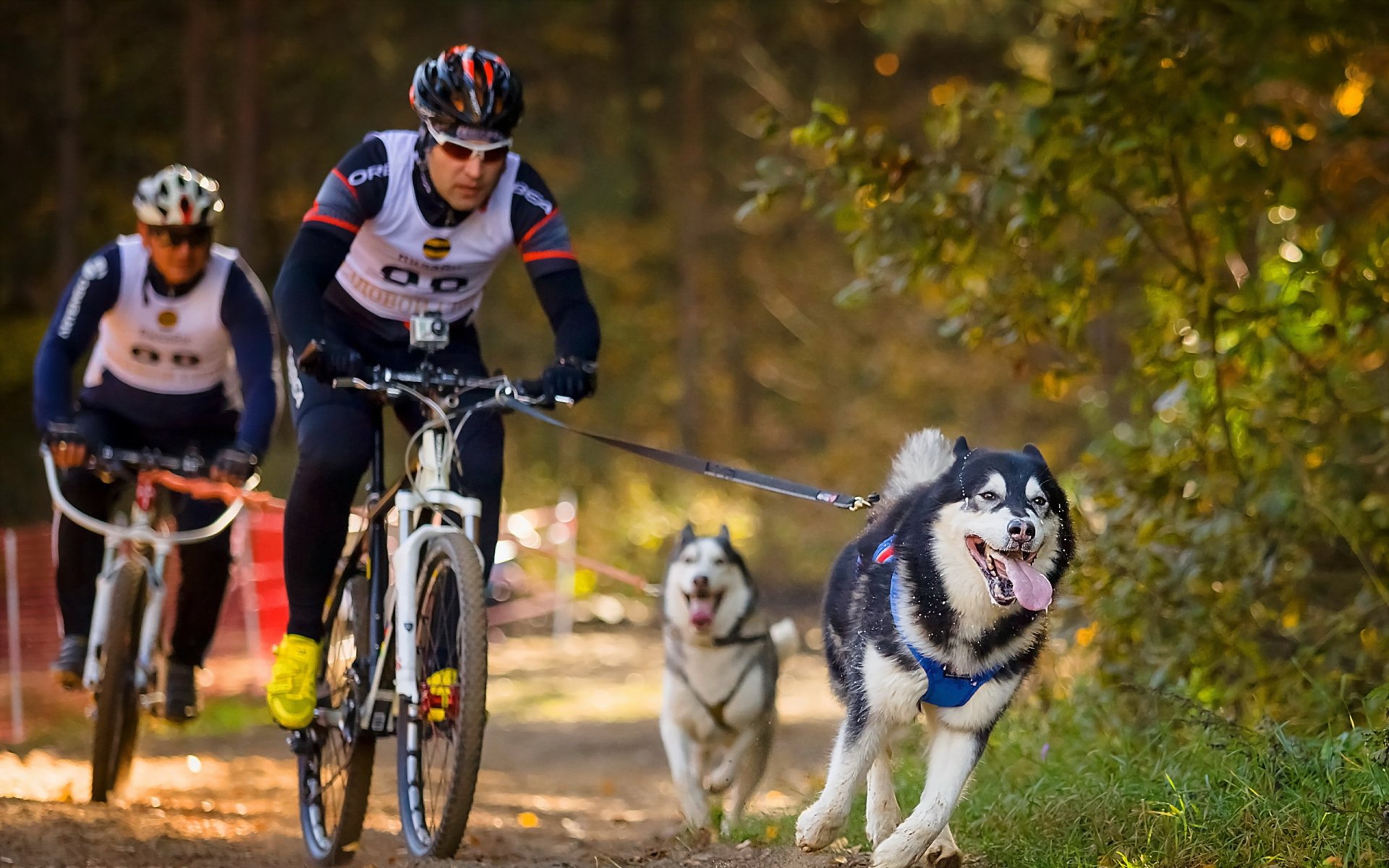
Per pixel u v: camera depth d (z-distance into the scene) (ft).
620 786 48.80
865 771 24.11
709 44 152.56
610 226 157.79
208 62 115.55
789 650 41.93
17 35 122.11
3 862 24.68
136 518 32.81
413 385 25.07
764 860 26.48
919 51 162.40
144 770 44.42
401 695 24.29
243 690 69.51
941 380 155.84
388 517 26.53
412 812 25.39
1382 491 35.99
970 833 27.91
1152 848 24.43
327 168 132.26
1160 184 35.73
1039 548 23.15
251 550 75.05
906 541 23.99
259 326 33.22
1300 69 34.76
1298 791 24.95
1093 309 39.40
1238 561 35.65
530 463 136.56
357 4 131.75
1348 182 38.37
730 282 167.63
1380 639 32.35
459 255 26.50
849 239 38.81
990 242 38.63
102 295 32.12
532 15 140.05
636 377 160.86
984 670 23.35
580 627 109.70
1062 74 36.52
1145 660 35.70
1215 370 36.32
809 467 160.15
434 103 24.75
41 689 65.31
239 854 27.35
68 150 113.29
